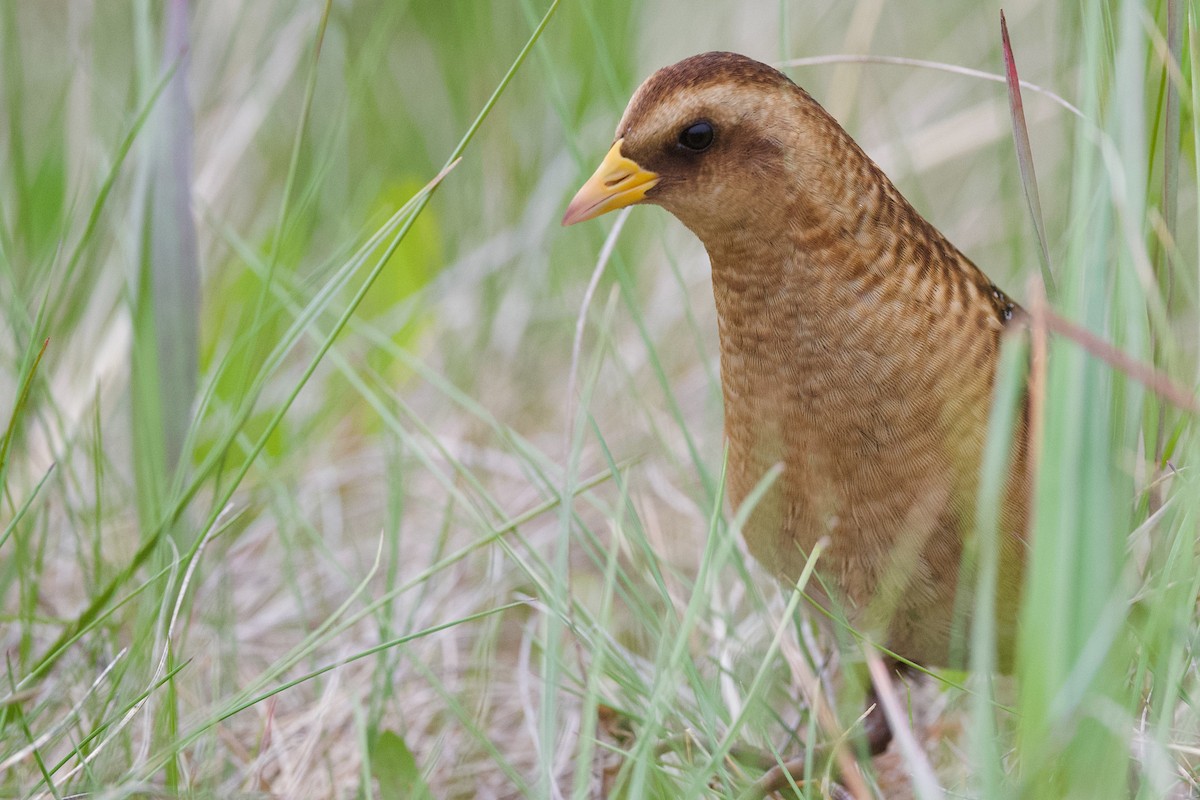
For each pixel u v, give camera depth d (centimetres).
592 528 268
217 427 267
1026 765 252
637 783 254
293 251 270
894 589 258
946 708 262
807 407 258
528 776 261
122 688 259
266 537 267
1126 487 254
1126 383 256
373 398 262
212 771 259
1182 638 254
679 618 262
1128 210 255
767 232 258
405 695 262
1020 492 257
